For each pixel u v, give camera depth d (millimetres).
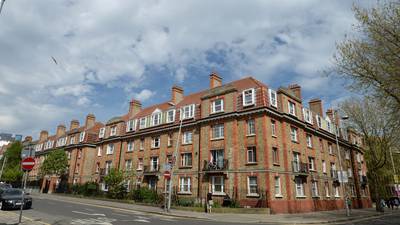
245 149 26828
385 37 13711
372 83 14859
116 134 43344
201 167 29500
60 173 49688
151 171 34781
